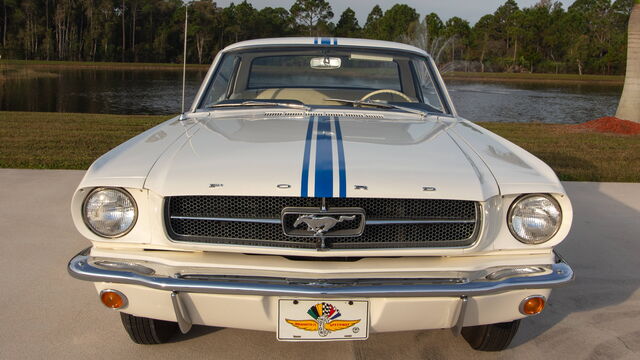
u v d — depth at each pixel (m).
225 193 2.12
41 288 3.41
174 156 2.36
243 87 3.63
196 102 3.34
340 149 2.40
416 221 2.19
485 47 83.75
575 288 3.61
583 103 25.44
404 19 91.50
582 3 96.12
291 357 2.70
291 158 2.29
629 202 5.66
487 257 2.25
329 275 2.12
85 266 2.20
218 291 2.09
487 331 2.64
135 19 84.94
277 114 3.14
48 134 8.99
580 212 5.30
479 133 2.91
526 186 2.22
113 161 2.35
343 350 2.78
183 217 2.19
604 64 80.38
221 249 2.17
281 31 94.31
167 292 2.14
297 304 2.14
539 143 9.37
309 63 3.60
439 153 2.44
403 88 3.62
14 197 5.32
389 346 2.82
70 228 4.48
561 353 2.82
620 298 3.47
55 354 2.69
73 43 81.38
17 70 48.00
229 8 85.81
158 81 37.25
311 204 2.16
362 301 2.15
